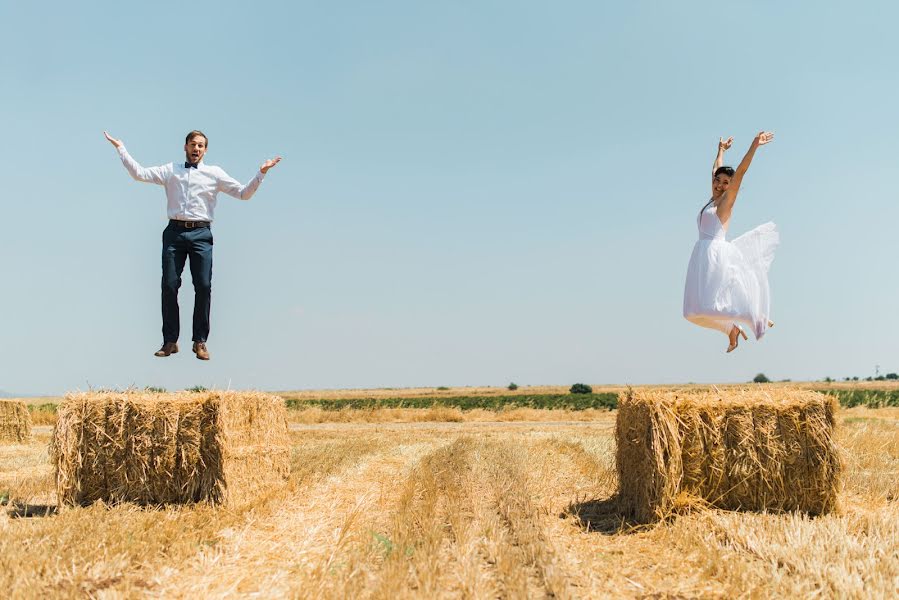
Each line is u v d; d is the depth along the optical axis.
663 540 7.56
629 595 5.91
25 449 17.28
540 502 9.61
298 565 6.74
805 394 8.92
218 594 5.89
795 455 8.49
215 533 7.71
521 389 100.62
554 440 17.50
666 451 8.36
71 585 5.87
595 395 52.22
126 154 8.34
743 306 8.09
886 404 34.59
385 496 10.09
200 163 8.66
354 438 19.17
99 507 8.84
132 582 6.12
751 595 5.76
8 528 7.70
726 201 8.23
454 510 8.55
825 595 5.71
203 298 8.45
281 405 11.03
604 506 9.38
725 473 8.52
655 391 9.30
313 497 10.09
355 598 5.60
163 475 9.29
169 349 8.32
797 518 7.86
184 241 8.38
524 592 5.58
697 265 8.27
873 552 6.69
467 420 30.06
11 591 5.73
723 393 9.09
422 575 6.07
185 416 9.30
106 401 9.38
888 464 12.55
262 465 10.23
